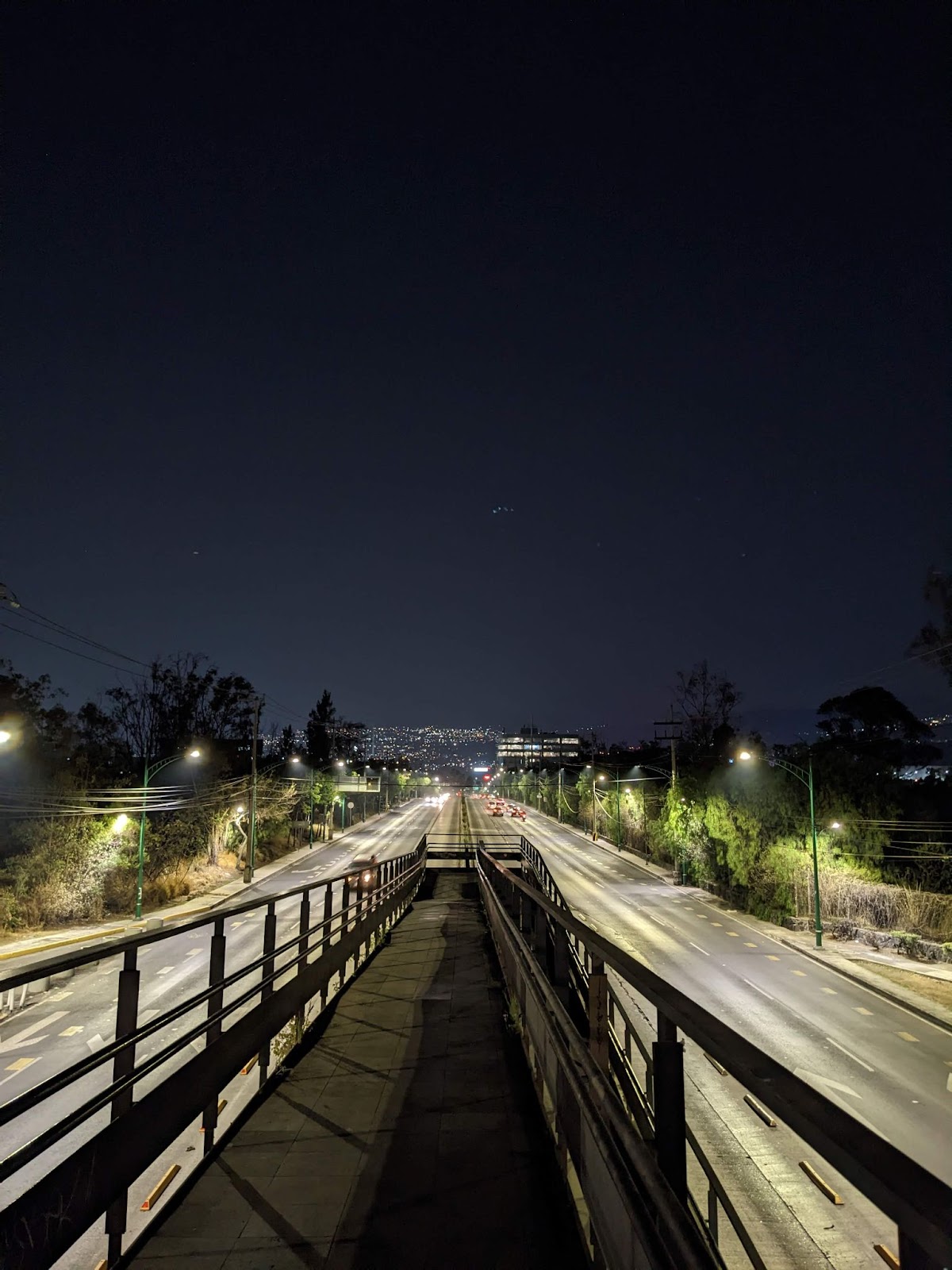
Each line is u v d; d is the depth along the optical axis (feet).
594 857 195.62
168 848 131.34
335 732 312.09
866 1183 3.95
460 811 376.68
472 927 52.80
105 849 99.30
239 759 202.90
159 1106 12.85
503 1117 17.93
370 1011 29.27
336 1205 13.56
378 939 46.98
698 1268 5.82
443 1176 14.69
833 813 114.62
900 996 73.46
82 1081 35.22
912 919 103.76
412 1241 12.27
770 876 119.55
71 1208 9.90
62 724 113.39
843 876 111.04
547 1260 11.67
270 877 149.79
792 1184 32.22
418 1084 20.48
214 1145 16.10
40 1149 9.09
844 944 99.60
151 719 199.41
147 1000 54.08
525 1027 23.09
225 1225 12.85
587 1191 10.93
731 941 98.99
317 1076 21.34
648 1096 13.26
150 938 12.84
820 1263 25.44
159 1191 20.03
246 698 206.69
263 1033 19.49
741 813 123.95
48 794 97.55
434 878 99.76
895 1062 53.42
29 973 9.50
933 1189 3.69
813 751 125.18
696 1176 32.99
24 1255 8.80
